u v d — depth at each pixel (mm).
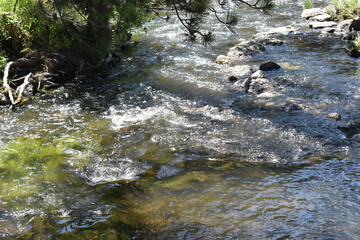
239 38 12109
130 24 9141
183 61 10086
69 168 5230
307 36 12039
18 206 4410
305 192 4535
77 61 9227
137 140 6023
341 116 6691
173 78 8875
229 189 4660
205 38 8789
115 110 7223
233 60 10000
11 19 9086
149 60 10156
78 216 4227
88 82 8750
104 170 5180
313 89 7949
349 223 3965
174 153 5602
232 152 5582
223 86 8359
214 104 7453
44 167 5258
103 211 4305
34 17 9078
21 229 4023
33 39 9289
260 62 9828
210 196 4527
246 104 7383
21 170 5180
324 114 6766
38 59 8898
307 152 5527
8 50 9000
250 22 13922
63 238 3883
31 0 8750
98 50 9562
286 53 10484
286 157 5402
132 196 4582
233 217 4129
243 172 5047
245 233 3875
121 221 4125
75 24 9047
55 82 8648
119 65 9828
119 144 5906
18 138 6117
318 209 4203
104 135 6211
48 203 4473
